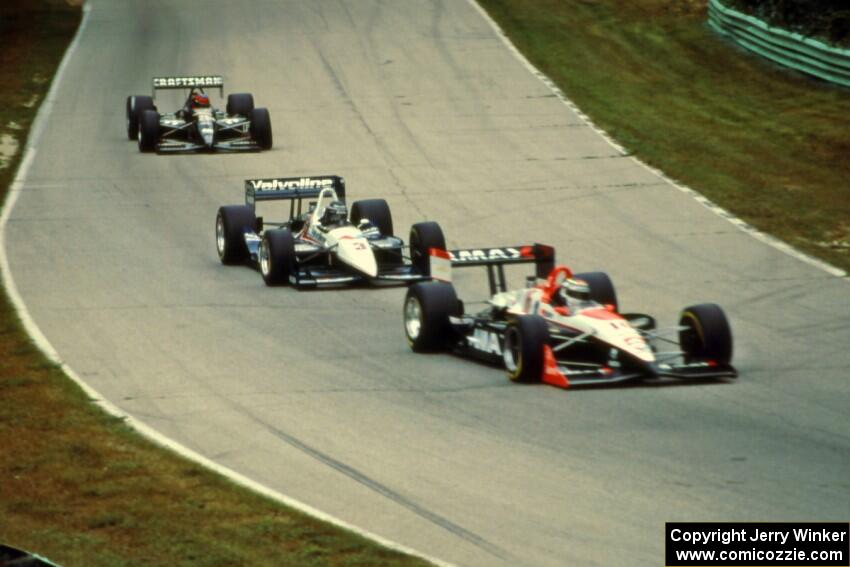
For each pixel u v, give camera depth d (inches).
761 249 3038.9
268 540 1409.9
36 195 3673.7
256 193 2967.5
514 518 1481.3
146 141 4180.6
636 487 1571.1
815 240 3132.4
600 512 1492.4
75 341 2349.9
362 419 1882.4
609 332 2010.3
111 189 3745.1
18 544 1389.0
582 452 1705.2
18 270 2908.5
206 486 1596.9
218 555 1363.2
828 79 4904.0
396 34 5974.4
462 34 5935.0
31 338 2362.2
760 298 2623.0
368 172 3878.0
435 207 3472.0
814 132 4279.0
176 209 3523.6
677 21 6067.9
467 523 1471.5
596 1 6515.8
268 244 2746.1
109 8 6909.5
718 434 1775.3
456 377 2094.0
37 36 6200.8
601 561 1354.6
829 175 3794.3
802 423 1828.2
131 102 4377.5
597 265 2908.5
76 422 1873.8
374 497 1565.0
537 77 5152.6
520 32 5930.1
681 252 3016.7
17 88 5182.1
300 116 4650.6
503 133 4345.5
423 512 1510.8
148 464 1685.5
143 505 1530.5
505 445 1743.4
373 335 2379.4
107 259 3011.8
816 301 2593.5
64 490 1589.6
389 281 2790.4
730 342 2038.6
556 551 1384.1
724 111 4633.4
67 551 1370.6
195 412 1937.7
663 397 1957.4
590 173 3831.2
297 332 2402.8
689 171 3836.1
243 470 1680.6
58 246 3132.4
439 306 2209.6
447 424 1845.5
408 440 1780.3
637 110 4658.0
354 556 1360.7
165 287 2763.3
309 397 2001.7
